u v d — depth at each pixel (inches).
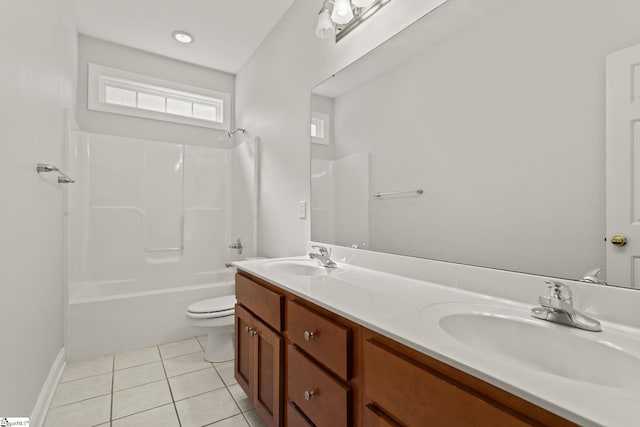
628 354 25.8
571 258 35.2
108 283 111.6
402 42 56.5
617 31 31.7
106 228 113.0
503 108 41.7
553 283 32.9
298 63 88.7
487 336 34.6
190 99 132.2
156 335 97.8
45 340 65.9
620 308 31.5
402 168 57.1
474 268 44.6
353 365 35.8
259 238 112.8
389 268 59.0
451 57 48.4
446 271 48.6
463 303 39.6
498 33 42.3
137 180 118.9
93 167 111.3
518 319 33.7
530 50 38.8
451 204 48.7
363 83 65.6
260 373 57.4
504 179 41.6
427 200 52.5
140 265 118.3
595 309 33.1
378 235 62.2
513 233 40.6
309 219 83.6
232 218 136.1
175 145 126.3
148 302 96.7
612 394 19.2
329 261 69.4
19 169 49.3
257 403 57.9
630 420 16.5
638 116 30.4
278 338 50.8
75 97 103.7
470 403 22.9
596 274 33.2
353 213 68.6
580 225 34.5
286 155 95.1
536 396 19.0
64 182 76.6
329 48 75.6
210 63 128.9
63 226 85.0
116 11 95.9
